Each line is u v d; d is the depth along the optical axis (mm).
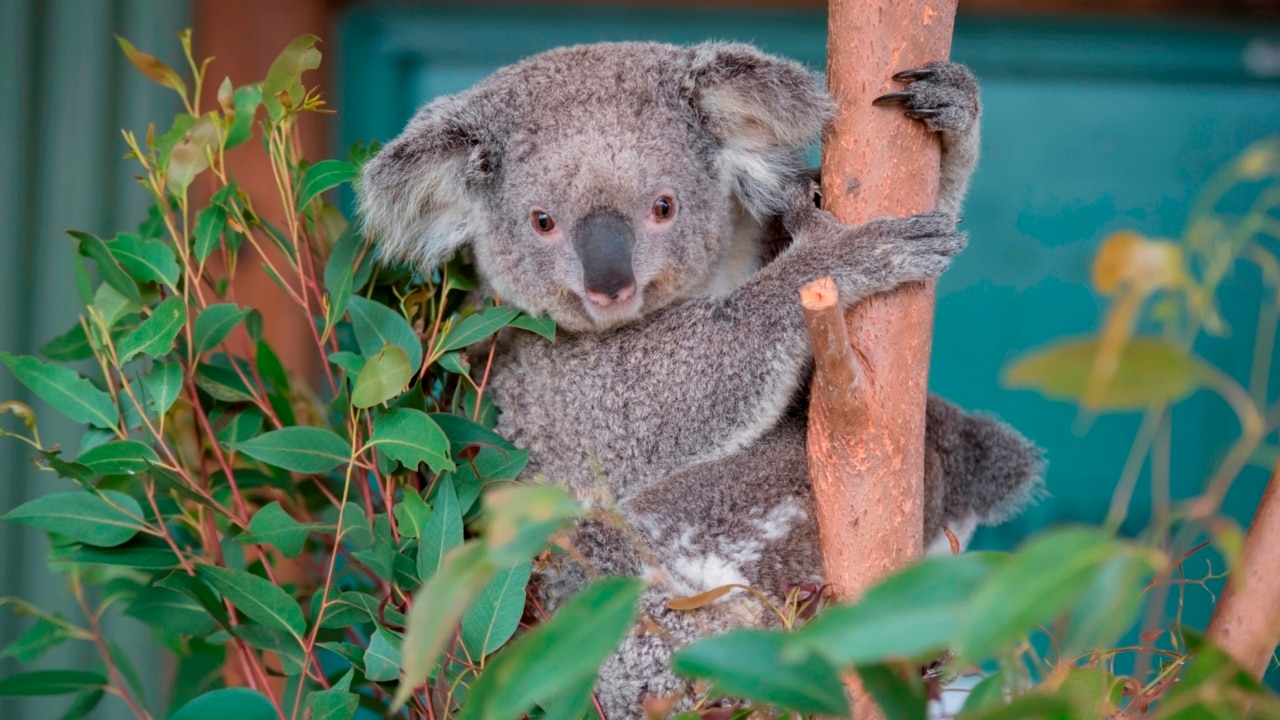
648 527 2561
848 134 2225
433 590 1164
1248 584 1647
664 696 2500
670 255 2586
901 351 2143
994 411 4570
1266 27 4352
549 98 2611
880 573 2041
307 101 2316
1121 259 1033
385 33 4473
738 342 2561
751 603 2523
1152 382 1026
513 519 1145
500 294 2695
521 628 2518
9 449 3934
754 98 2553
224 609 2266
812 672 1296
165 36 4090
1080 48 4402
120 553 2225
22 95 4043
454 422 2193
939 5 2170
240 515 2273
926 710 1309
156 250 2268
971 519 2953
